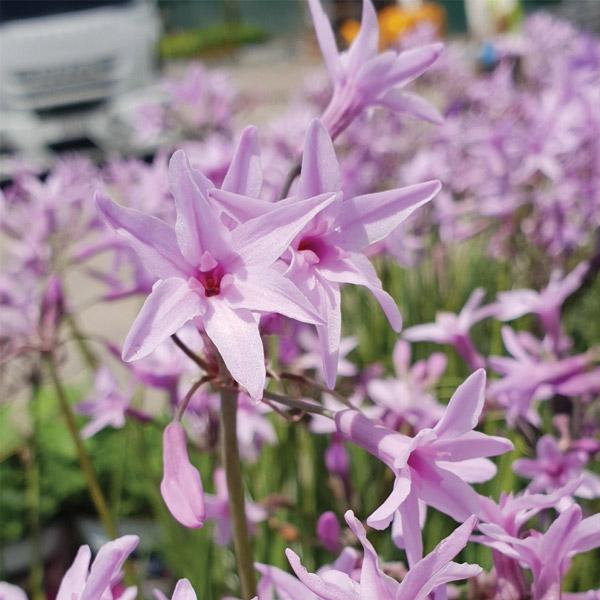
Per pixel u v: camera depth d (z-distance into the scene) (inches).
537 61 15.8
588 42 11.1
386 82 5.3
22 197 9.9
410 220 11.6
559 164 10.2
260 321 4.4
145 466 8.9
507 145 10.2
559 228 10.0
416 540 4.0
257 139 4.1
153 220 4.0
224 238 4.0
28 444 9.3
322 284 4.2
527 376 6.3
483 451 4.1
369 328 11.2
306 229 4.3
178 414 4.5
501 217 10.4
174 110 12.9
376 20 5.2
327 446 8.9
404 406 6.8
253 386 3.7
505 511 4.2
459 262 13.0
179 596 3.4
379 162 13.3
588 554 7.0
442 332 7.3
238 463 4.8
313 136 4.1
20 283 8.0
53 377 7.7
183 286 4.0
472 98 15.3
